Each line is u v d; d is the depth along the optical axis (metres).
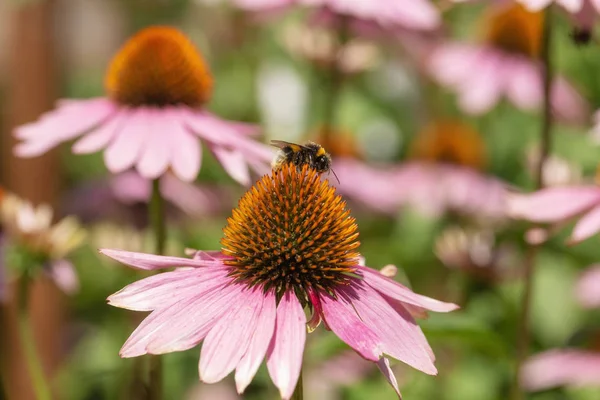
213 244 0.90
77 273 0.93
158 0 1.21
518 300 0.87
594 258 0.94
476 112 0.92
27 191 0.88
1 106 0.88
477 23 1.07
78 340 0.89
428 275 0.92
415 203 0.96
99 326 0.92
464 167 1.01
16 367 0.85
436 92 1.12
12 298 0.78
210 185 0.95
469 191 0.98
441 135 1.03
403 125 1.12
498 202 0.96
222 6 1.07
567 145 0.98
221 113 1.09
